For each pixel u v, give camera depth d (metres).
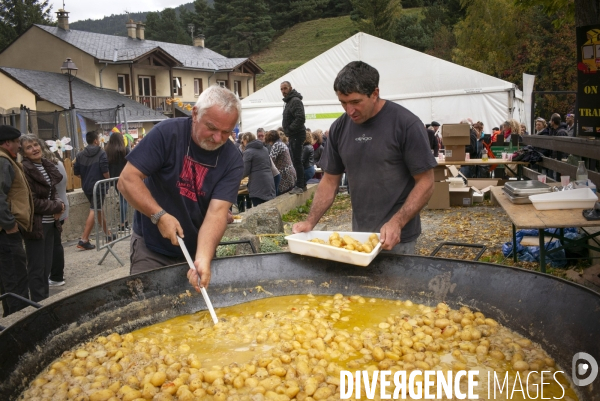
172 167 2.98
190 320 2.89
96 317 2.62
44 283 5.82
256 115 21.38
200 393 2.04
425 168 3.09
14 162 5.27
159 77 37.53
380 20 62.69
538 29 37.81
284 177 10.62
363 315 2.82
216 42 88.12
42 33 34.41
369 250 2.88
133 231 3.44
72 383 2.14
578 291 2.24
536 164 10.27
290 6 97.19
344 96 3.07
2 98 27.75
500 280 2.67
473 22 39.38
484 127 19.39
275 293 3.16
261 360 2.26
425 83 20.00
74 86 31.61
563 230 5.66
